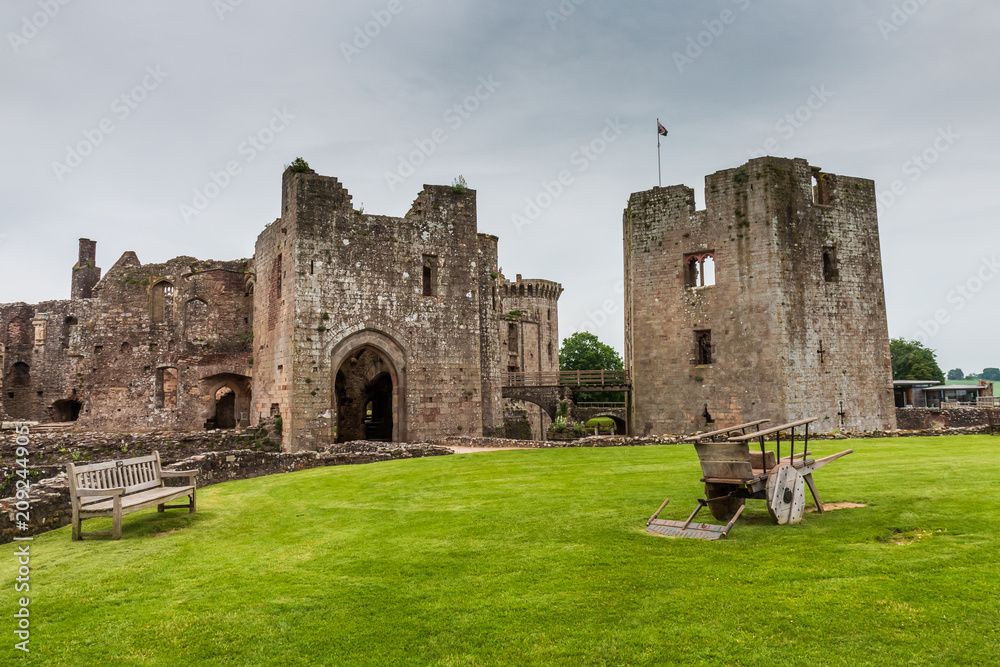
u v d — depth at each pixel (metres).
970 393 72.12
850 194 37.00
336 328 31.28
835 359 35.19
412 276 33.62
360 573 8.55
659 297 37.75
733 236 35.50
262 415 34.91
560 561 8.64
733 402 34.78
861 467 15.43
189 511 13.05
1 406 40.47
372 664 6.16
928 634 6.22
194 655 6.39
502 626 6.79
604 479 15.11
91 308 53.56
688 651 6.17
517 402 61.78
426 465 19.86
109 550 10.00
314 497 14.80
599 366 88.94
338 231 31.83
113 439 24.80
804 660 5.93
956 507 10.41
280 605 7.49
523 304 76.62
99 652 6.46
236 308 42.25
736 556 8.44
